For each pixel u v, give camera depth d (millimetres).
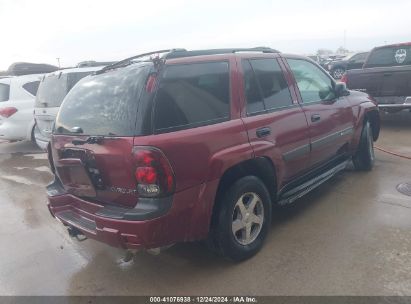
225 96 3336
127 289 3203
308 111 4184
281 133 3732
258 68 3754
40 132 7473
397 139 7609
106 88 3160
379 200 4602
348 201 4641
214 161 3033
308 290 2971
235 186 3264
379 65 8617
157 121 2816
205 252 3695
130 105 2875
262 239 3613
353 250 3492
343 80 8625
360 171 5773
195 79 3150
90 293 3191
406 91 7672
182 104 2994
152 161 2713
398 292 2859
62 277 3477
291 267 3299
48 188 3680
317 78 4680
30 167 7629
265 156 3512
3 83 8781
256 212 3578
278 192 3865
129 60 3430
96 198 3152
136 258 3680
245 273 3273
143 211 2752
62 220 3408
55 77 7062
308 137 4148
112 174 2928
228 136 3186
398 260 3271
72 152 3188
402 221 4000
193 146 2922
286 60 4195
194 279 3254
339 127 4801
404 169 5734
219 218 3186
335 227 3980
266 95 3738
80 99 3352
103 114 3053
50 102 7055
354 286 2967
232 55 3555
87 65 7836
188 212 2932
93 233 3020
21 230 4598
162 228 2799
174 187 2809
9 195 5969
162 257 3654
